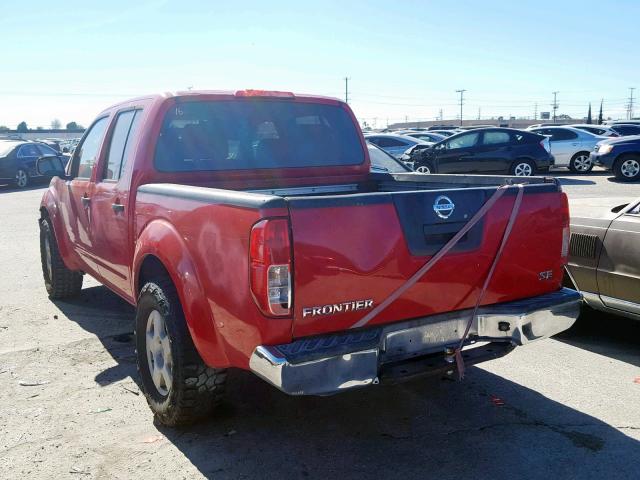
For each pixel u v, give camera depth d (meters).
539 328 3.59
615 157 17.94
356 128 5.18
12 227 12.20
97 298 6.83
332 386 2.96
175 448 3.58
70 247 5.96
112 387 4.43
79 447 3.58
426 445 3.60
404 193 3.18
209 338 3.29
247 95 4.64
